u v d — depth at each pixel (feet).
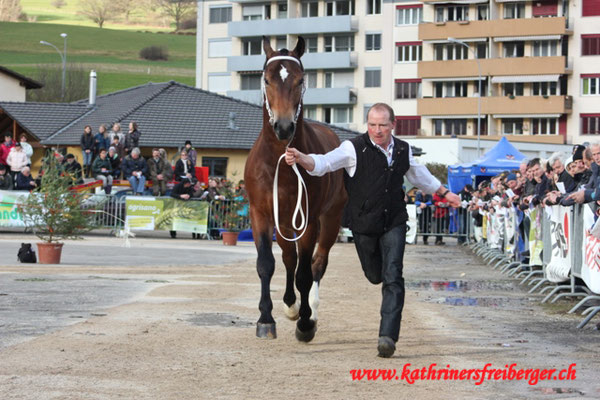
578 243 35.78
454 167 105.29
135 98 145.18
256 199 25.72
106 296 35.24
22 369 20.26
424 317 31.73
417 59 241.55
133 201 88.07
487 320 31.24
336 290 41.01
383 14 244.42
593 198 30.68
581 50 226.58
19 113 138.00
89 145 101.65
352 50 249.55
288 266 26.91
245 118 141.08
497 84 233.14
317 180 25.76
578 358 23.25
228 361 21.88
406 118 242.58
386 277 23.35
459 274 53.47
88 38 411.75
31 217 53.01
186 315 29.91
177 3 459.32
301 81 24.94
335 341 25.61
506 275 52.75
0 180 84.69
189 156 96.12
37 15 447.83
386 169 23.65
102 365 20.92
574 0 226.58
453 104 232.53
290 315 27.30
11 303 32.22
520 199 52.85
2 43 388.78
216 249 72.95
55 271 46.98
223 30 268.00
